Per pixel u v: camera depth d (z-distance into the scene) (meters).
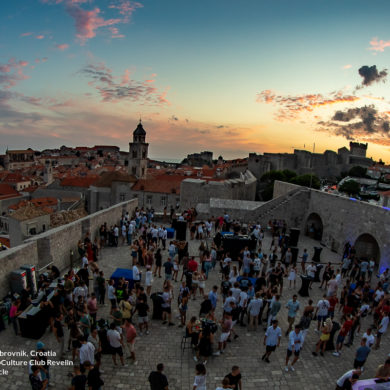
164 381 8.29
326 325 11.56
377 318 13.99
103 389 9.56
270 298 13.83
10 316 11.61
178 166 196.75
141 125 89.81
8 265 13.77
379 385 8.85
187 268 16.52
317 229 30.91
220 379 10.27
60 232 17.88
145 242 21.97
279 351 12.02
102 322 11.28
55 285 13.88
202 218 31.91
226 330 11.48
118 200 65.25
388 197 34.09
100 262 19.62
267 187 89.81
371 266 18.94
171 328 13.06
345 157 128.25
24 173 152.75
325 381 10.59
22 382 9.52
